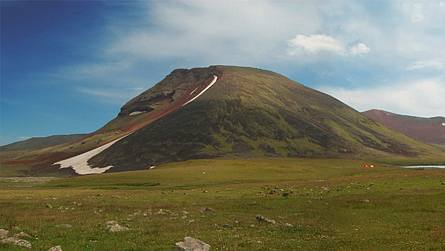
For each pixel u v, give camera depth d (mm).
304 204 56656
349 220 44375
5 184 138500
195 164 154875
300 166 139125
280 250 28656
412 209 49969
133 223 40312
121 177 117000
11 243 28141
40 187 109250
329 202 57594
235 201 61312
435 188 66625
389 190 66625
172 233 34438
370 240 32625
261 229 37656
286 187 79312
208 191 77625
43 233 33781
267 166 136875
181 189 87625
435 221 41844
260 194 69312
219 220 43000
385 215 46906
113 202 61469
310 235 35156
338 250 28953
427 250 28672
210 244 29875
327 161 177875
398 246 30156
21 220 42344
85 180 117312
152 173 121312
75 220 42375
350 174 112500
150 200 64188
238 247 29141
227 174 116000
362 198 58875
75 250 27312
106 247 28391
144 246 28828
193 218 44656
